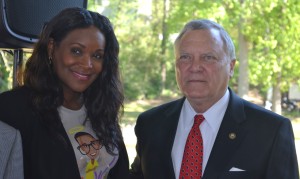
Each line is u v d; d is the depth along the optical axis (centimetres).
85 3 272
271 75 891
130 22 2027
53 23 220
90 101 238
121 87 248
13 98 213
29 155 209
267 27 824
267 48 870
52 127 213
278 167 228
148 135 264
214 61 237
